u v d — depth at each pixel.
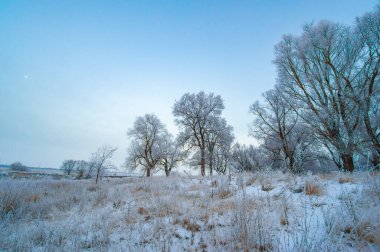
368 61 14.16
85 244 3.45
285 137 21.00
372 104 13.91
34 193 7.95
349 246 2.57
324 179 6.09
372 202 3.50
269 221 3.38
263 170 7.54
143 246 3.17
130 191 8.56
